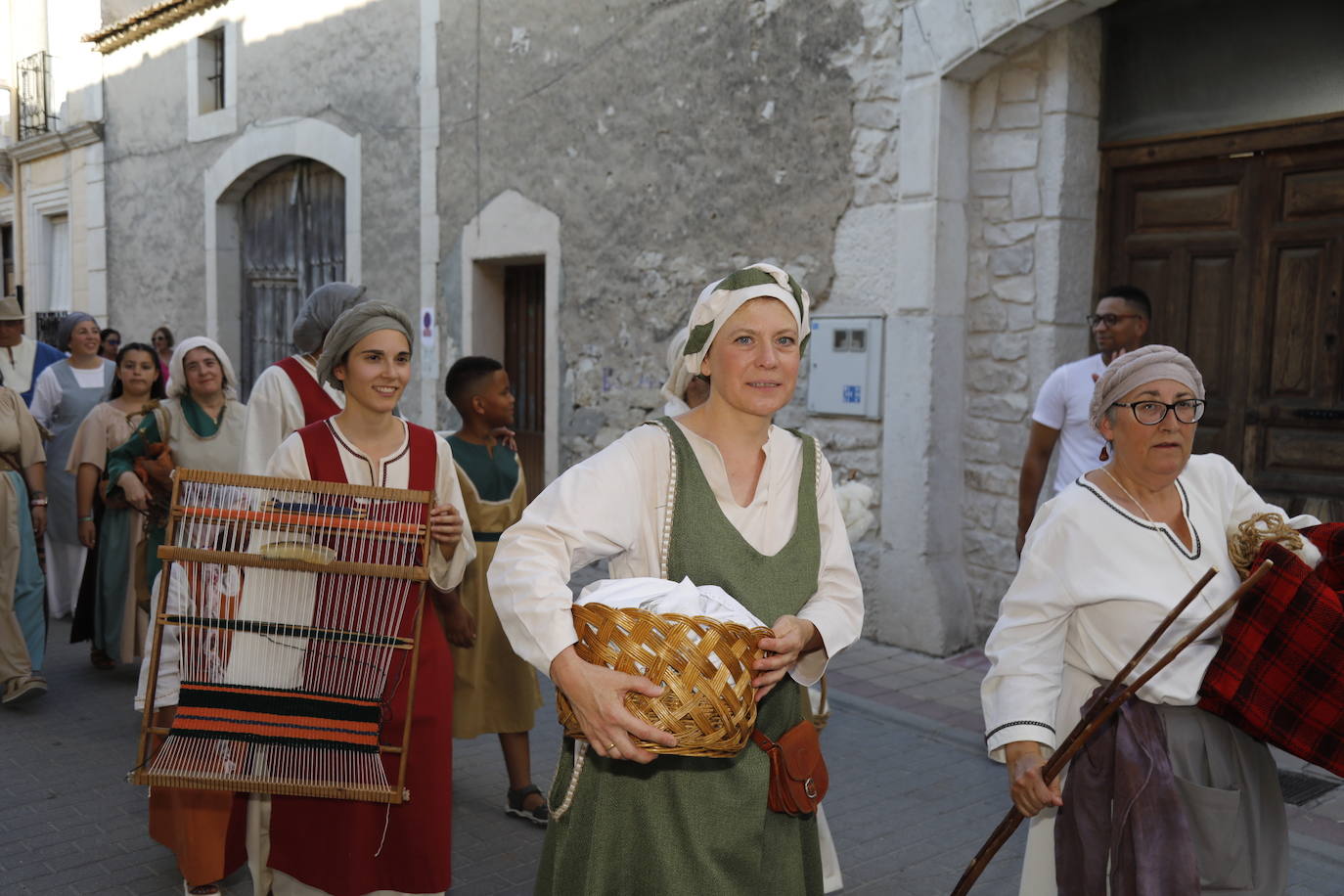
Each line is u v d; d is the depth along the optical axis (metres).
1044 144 5.66
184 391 4.83
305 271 11.30
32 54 14.96
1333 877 3.56
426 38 9.29
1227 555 2.25
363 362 2.92
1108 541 2.20
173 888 3.51
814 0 6.38
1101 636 2.21
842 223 6.34
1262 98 5.09
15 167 15.62
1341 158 4.88
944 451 6.05
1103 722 2.15
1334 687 2.06
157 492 4.81
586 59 7.93
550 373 8.48
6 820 4.03
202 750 2.53
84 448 5.69
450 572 3.00
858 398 6.26
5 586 5.22
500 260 9.01
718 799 1.87
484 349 9.32
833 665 5.90
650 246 7.61
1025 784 2.10
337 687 2.59
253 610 2.58
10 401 5.28
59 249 15.38
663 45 7.36
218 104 12.16
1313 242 4.99
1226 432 5.37
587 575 7.86
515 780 4.05
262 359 12.05
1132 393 2.18
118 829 3.96
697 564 1.95
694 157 7.22
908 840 3.89
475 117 8.94
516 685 3.99
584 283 8.14
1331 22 4.82
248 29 11.21
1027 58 5.70
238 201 12.10
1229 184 5.30
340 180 10.74
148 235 13.13
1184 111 5.38
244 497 2.59
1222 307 5.36
